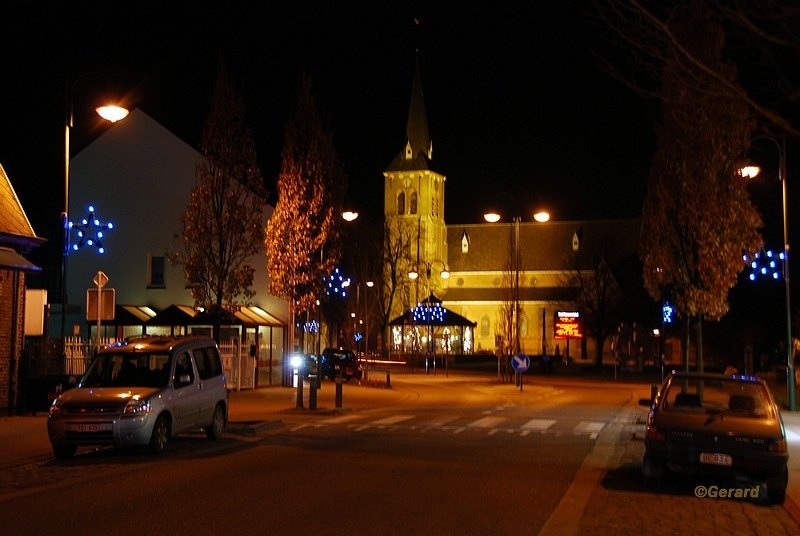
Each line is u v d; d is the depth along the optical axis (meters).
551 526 9.74
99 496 11.43
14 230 23.11
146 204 42.84
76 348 28.75
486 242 101.56
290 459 15.29
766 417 12.50
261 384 37.94
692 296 19.34
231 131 23.20
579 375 58.69
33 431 19.31
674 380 13.41
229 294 23.69
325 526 9.57
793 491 12.78
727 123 16.48
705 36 15.93
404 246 80.94
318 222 26.78
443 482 12.80
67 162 23.06
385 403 31.08
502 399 35.06
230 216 23.05
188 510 10.44
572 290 91.56
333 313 70.25
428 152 98.12
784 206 28.16
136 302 42.41
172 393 16.28
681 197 19.39
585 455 16.48
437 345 78.12
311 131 26.78
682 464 12.25
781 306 49.44
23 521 9.80
